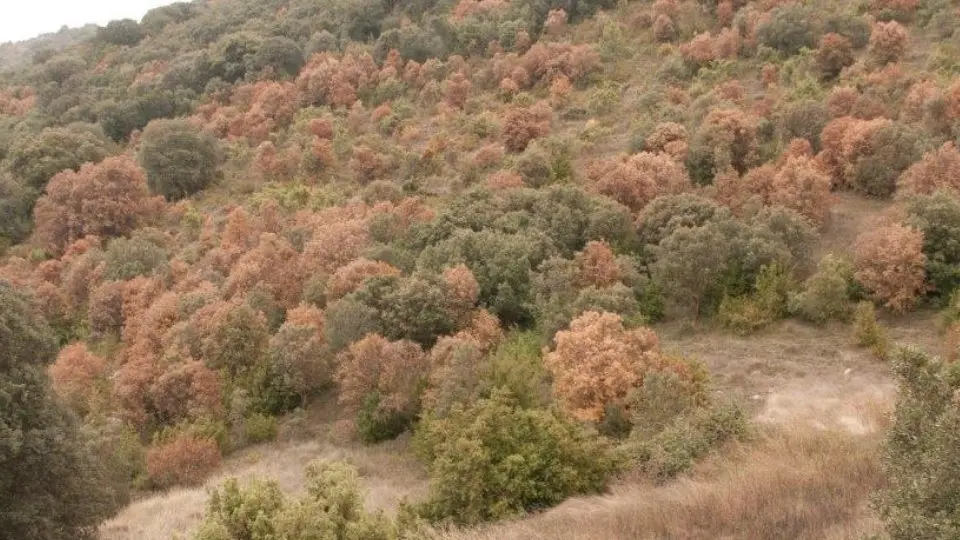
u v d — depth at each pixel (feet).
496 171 152.66
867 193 120.78
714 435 50.72
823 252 105.70
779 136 136.67
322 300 111.45
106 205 167.43
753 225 101.81
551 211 113.60
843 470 37.99
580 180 144.05
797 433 47.29
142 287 128.98
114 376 106.73
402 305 94.79
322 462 38.27
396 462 76.95
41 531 49.37
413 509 46.70
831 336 87.61
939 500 21.43
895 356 24.48
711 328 94.22
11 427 48.83
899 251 88.43
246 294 113.91
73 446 52.01
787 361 82.43
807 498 35.50
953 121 119.75
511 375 70.38
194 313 108.68
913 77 141.90
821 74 161.38
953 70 143.23
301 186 166.71
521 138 165.58
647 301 98.89
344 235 121.19
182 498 70.90
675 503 38.93
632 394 66.33
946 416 21.77
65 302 140.77
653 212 110.32
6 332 49.96
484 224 115.44
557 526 40.57
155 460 81.30
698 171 132.87
